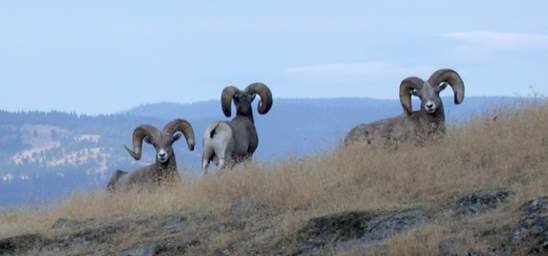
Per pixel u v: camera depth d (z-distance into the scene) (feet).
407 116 218.18
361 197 180.24
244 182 197.88
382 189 183.21
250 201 190.29
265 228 173.68
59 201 218.18
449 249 146.30
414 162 192.75
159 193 211.61
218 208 190.49
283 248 163.22
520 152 186.19
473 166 187.83
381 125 220.64
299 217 173.06
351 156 200.85
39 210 214.90
